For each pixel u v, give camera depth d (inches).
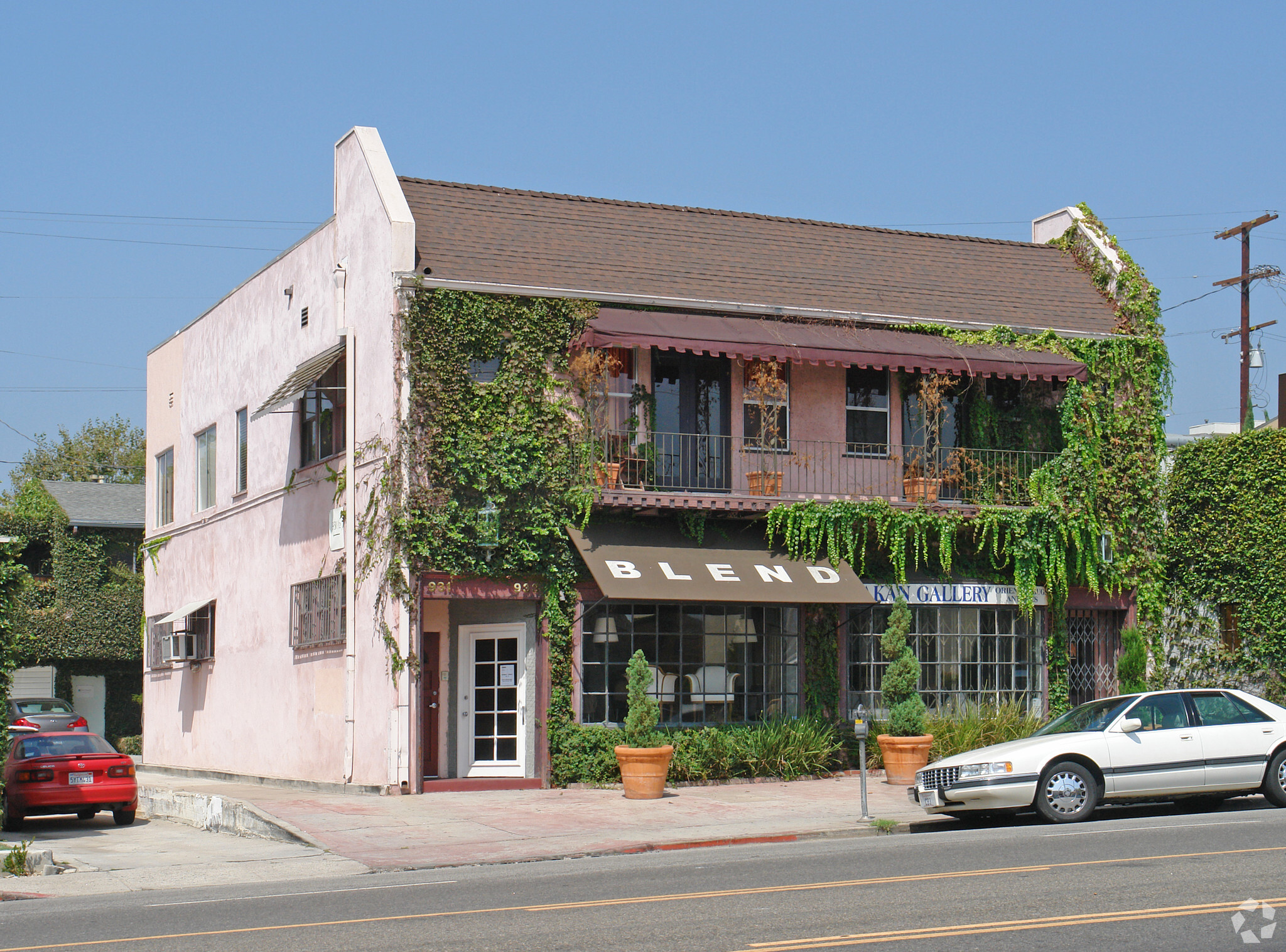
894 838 584.4
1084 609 944.3
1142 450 963.3
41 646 1512.1
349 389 848.9
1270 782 624.7
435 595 784.9
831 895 399.5
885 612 885.2
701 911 381.7
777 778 827.4
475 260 851.4
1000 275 1031.6
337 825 650.2
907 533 886.4
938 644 895.7
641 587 776.9
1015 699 909.8
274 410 948.6
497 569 794.8
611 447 845.2
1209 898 372.8
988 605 906.7
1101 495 945.5
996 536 901.2
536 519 800.3
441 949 336.8
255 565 994.7
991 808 603.2
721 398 884.0
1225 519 944.3
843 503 862.5
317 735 870.4
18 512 1557.6
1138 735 612.1
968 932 338.3
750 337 837.2
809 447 895.1
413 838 614.5
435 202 901.2
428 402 790.5
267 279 1008.2
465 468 790.5
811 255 992.2
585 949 331.0
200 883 517.3
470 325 802.8
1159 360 974.4
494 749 823.7
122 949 354.3
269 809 695.7
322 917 398.6
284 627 936.3
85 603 1553.9
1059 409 950.4
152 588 1217.4
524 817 674.2
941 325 926.4
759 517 857.5
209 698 1064.8
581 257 893.8
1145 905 366.0
